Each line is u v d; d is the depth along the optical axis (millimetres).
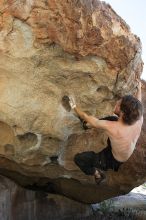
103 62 6582
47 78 6613
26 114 6883
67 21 6152
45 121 7043
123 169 9242
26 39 6180
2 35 6109
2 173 9070
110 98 7074
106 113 7238
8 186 8953
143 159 9242
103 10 6461
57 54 6359
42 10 6039
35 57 6324
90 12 6262
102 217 11000
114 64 6645
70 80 6688
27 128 7059
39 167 8484
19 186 9328
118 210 12148
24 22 6062
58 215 10164
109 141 6250
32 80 6566
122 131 5953
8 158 8195
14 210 9055
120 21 6684
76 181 9617
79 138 7883
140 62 7133
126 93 7191
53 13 6074
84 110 7078
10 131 7340
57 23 6129
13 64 6371
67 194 10227
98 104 7090
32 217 9508
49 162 8297
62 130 7289
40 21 6078
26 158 7957
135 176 9398
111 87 6887
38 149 7695
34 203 9602
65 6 6082
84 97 6918
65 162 8312
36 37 6156
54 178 9320
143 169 9336
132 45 6730
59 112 6984
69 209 10477
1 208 8562
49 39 6184
